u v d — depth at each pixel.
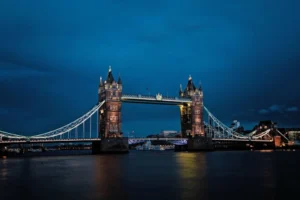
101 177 58.47
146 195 41.00
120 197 39.94
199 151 195.62
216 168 73.69
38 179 56.34
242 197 39.44
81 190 44.59
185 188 45.66
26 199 39.22
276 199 38.19
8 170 73.38
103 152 164.75
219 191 43.19
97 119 171.75
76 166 83.62
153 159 112.50
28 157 145.12
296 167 74.62
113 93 173.88
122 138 169.12
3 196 41.03
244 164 84.38
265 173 62.41
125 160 108.38
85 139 161.88
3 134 144.62
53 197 40.19
